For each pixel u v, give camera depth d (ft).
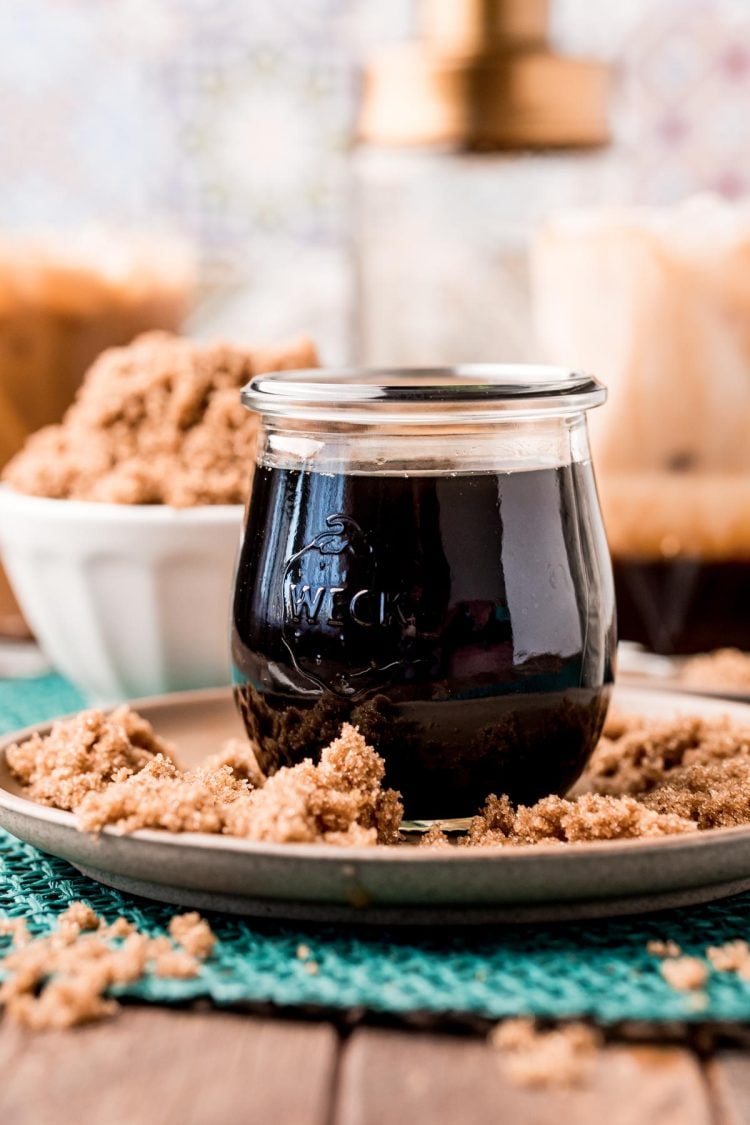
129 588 1.87
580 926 1.36
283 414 1.44
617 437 2.33
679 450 2.31
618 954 1.32
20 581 1.95
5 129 4.01
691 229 2.27
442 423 1.42
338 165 4.00
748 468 2.30
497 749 1.44
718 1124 1.18
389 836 1.42
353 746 1.43
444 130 2.61
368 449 1.43
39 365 2.24
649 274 2.27
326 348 4.11
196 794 1.38
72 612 1.91
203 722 1.72
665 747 1.60
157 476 1.90
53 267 2.21
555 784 1.48
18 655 2.21
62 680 2.08
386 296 3.29
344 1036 1.26
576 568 1.47
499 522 1.44
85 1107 1.18
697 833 1.34
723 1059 1.23
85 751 1.50
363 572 1.43
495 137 2.60
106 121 4.01
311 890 1.32
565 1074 1.20
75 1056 1.23
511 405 1.42
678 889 1.35
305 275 4.08
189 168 4.03
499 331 3.28
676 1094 1.19
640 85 3.92
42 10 3.95
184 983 1.28
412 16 3.90
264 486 1.49
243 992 1.26
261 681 1.48
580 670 1.47
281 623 1.46
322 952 1.32
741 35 3.88
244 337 4.09
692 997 1.25
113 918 1.38
